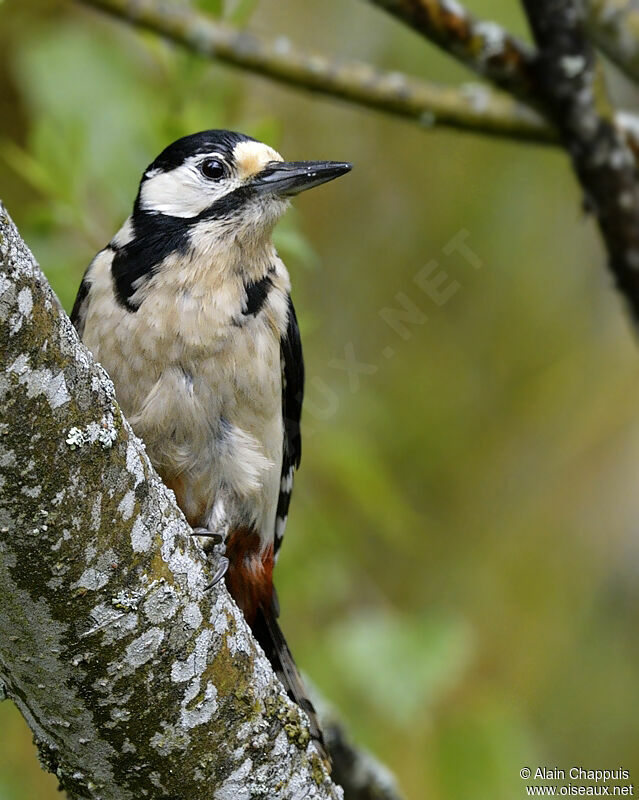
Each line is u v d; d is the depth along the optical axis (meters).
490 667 13.68
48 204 9.70
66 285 9.11
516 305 14.74
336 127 13.80
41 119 10.41
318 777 6.32
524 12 8.90
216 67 11.03
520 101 9.21
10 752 10.96
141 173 9.73
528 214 14.41
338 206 13.85
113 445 5.44
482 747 11.56
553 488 14.71
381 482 11.25
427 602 13.69
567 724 13.77
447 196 14.05
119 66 11.12
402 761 11.46
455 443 14.62
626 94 14.46
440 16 8.91
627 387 14.97
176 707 5.83
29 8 12.35
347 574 11.52
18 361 5.08
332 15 13.75
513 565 14.34
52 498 5.28
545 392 14.95
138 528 5.58
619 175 9.16
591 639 14.16
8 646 5.62
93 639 5.57
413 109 9.55
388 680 10.46
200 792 5.99
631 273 9.43
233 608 6.07
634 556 14.41
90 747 5.89
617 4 9.12
